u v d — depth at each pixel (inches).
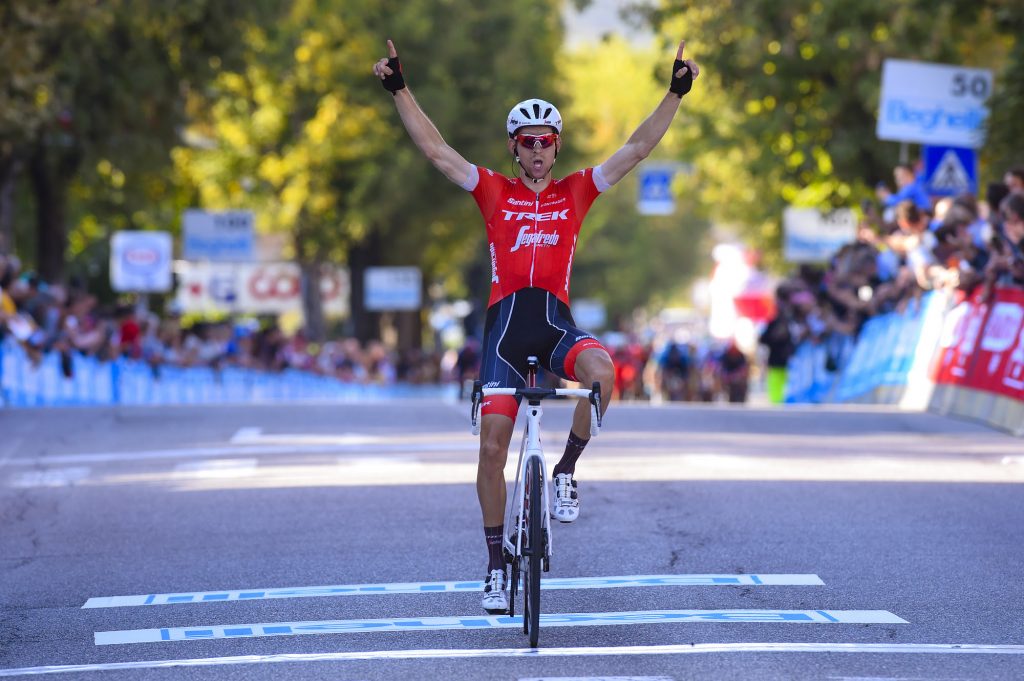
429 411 2416.3
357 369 5251.0
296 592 963.3
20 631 882.1
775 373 3289.9
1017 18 2802.7
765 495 1323.8
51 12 2901.1
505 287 862.5
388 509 1277.1
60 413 2384.4
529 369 847.1
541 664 768.9
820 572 992.9
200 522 1248.8
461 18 5831.7
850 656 776.3
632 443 1774.1
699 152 4468.5
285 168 5482.3
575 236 866.8
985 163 2903.5
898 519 1194.0
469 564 1037.2
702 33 3777.1
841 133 3651.6
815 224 4306.1
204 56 3826.3
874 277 2738.7
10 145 3499.0
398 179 5575.8
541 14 6235.2
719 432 1935.3
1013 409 1903.3
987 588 941.2
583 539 1115.9
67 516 1302.9
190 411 2422.5
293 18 5177.2
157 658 806.5
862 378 2765.7
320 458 1673.2
